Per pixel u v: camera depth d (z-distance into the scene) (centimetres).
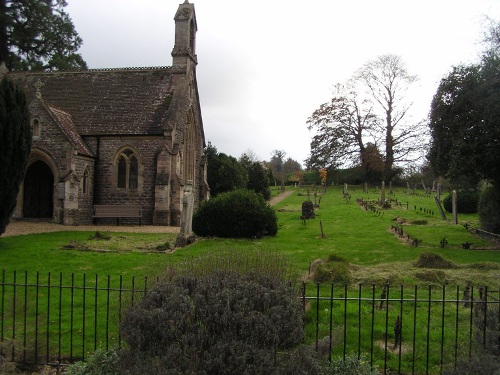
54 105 3191
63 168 2655
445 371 618
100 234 2017
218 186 4306
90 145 2984
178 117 3055
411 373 692
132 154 2972
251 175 4900
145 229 2577
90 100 3200
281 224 2659
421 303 986
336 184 6981
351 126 6397
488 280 1148
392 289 1088
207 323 544
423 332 825
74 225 2669
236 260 760
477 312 721
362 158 6297
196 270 725
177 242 1869
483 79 1814
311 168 6556
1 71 3117
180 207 2895
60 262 1458
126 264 1444
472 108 1861
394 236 2125
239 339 536
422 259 1341
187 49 3231
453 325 853
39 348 761
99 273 1312
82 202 2830
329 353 642
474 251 1717
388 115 6194
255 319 539
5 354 712
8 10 3919
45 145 2666
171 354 517
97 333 830
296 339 571
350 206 3778
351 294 1048
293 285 768
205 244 1911
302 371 536
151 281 809
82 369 627
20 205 2783
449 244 1898
